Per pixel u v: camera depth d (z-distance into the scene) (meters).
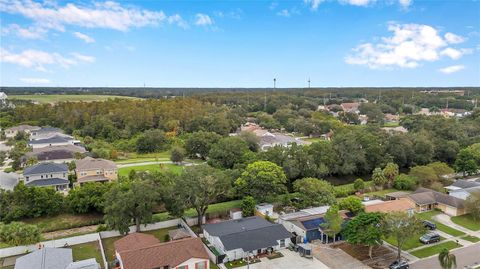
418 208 56.91
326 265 39.25
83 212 52.69
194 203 48.69
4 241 41.41
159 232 48.06
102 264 38.91
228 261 40.31
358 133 84.69
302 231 45.28
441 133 98.44
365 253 42.12
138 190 45.59
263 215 51.84
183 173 50.53
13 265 38.75
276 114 156.50
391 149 81.62
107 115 126.25
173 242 38.75
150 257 35.94
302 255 41.25
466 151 79.00
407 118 133.88
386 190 69.56
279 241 43.03
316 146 73.25
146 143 101.19
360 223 41.12
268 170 55.28
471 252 42.62
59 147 89.00
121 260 35.28
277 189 55.03
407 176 70.75
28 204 50.94
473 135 106.56
